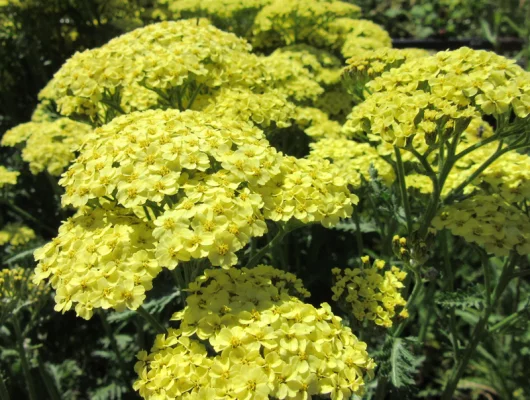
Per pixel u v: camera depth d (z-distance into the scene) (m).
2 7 0.30
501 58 0.15
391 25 0.56
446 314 0.20
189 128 0.14
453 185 0.18
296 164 0.14
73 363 0.24
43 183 0.28
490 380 0.23
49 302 0.24
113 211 0.14
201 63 0.18
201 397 0.11
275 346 0.11
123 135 0.14
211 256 0.12
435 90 0.15
